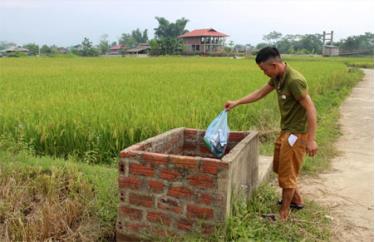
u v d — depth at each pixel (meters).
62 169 5.11
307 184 5.46
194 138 5.00
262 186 4.91
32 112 7.55
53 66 29.70
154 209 3.80
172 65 32.22
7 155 5.80
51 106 8.11
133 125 6.79
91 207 4.50
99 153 6.54
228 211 3.63
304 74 19.75
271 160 6.09
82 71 22.50
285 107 4.03
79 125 6.71
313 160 6.50
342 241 3.83
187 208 3.66
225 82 14.23
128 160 3.82
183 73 20.69
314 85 14.85
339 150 7.52
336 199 4.91
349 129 9.79
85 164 5.76
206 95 10.22
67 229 4.29
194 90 11.14
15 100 9.12
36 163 5.36
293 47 105.25
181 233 3.71
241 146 4.03
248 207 4.28
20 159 5.61
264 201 4.57
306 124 3.99
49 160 5.62
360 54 84.38
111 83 13.93
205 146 4.95
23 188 4.70
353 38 89.81
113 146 6.65
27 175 4.97
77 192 4.77
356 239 3.87
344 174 5.95
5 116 7.26
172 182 3.68
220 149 4.42
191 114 7.47
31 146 6.50
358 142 8.32
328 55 81.25
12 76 17.72
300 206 4.46
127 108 7.90
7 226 4.29
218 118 4.53
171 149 4.73
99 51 102.44
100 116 7.09
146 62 40.72
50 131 6.76
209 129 4.46
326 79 17.97
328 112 11.98
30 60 46.34
